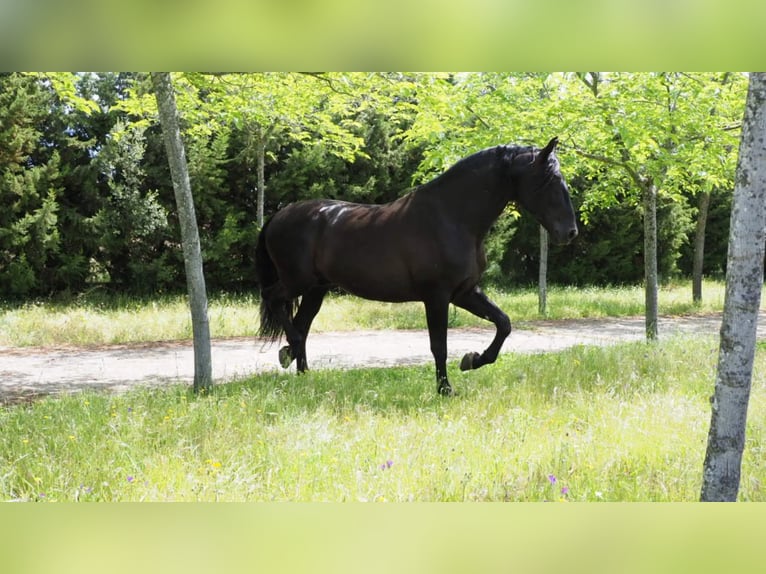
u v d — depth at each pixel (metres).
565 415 5.50
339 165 20.55
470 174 6.76
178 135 6.91
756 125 3.12
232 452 4.47
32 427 5.27
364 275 7.30
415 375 7.99
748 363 3.28
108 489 3.90
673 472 4.13
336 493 3.80
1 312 14.91
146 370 9.38
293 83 8.42
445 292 6.93
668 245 25.06
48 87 17.91
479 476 4.05
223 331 13.03
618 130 8.83
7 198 16.97
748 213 3.19
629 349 8.93
